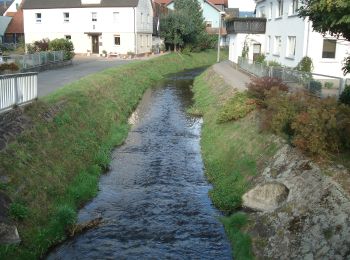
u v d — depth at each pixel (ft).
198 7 217.97
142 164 55.62
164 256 34.17
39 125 48.57
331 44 86.12
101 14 177.06
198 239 36.81
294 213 33.35
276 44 114.62
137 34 178.19
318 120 38.29
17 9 245.04
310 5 41.24
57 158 46.73
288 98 48.70
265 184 39.96
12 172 37.99
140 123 77.82
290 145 42.39
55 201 40.09
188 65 181.78
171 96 105.19
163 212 41.83
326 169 35.27
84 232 37.76
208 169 52.65
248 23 131.13
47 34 183.83
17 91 46.62
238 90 77.10
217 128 64.64
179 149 62.13
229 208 41.57
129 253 34.55
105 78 94.02
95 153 55.83
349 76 85.30
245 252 33.24
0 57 92.99
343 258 27.17
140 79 119.65
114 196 45.57
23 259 31.32
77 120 60.08
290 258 30.04
